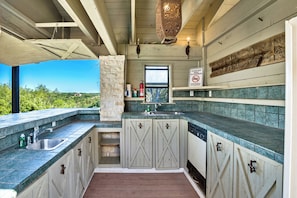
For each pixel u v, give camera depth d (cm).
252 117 265
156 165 369
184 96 443
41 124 257
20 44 288
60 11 361
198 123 278
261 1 233
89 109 424
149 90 444
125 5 361
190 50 423
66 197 209
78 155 255
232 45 312
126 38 435
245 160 168
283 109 212
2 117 270
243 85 281
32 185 140
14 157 172
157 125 368
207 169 251
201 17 408
